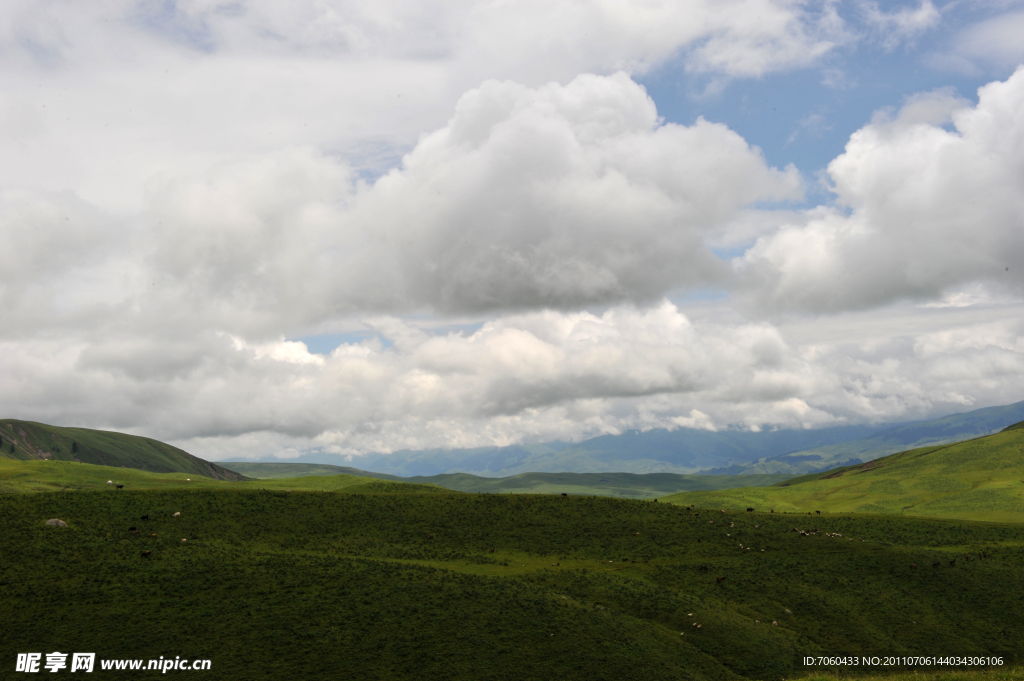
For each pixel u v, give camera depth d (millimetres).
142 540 70188
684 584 71250
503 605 57438
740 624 60219
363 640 50031
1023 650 59250
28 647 46562
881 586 71938
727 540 90625
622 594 65062
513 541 88375
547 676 47281
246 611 53125
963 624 64125
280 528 85375
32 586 54938
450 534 90062
